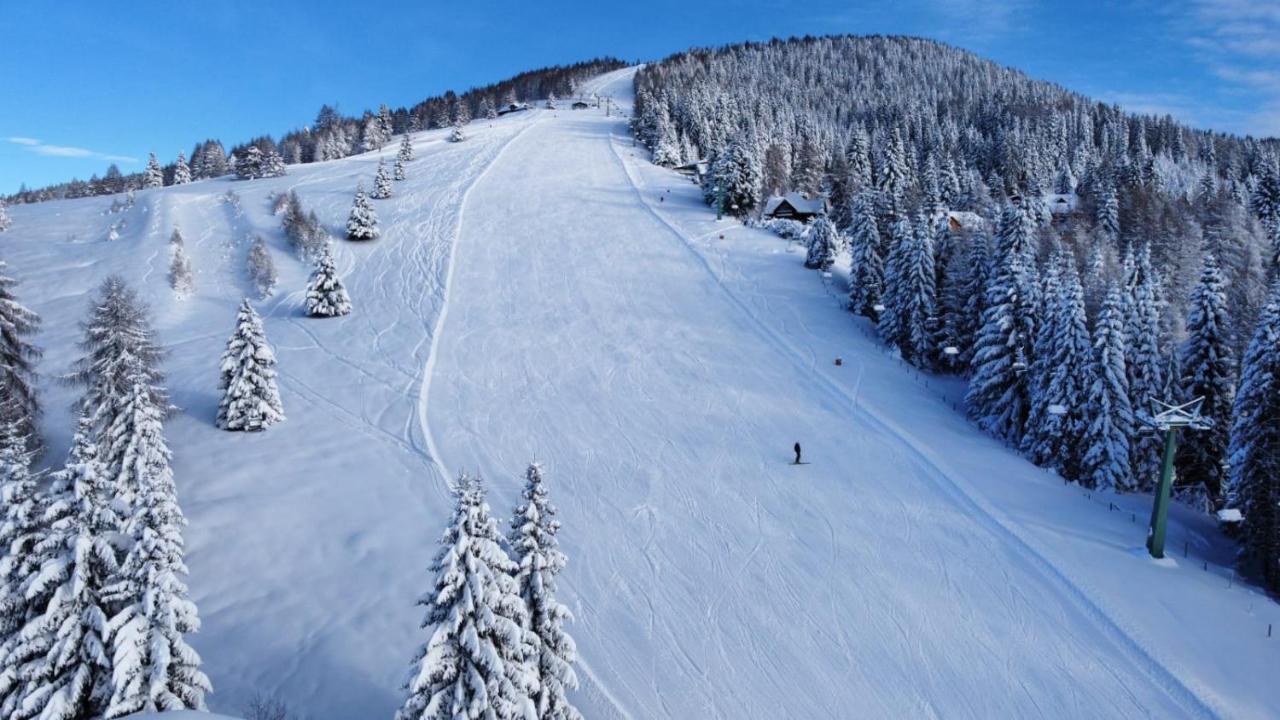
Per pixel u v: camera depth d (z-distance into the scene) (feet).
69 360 150.30
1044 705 64.08
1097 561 82.02
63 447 110.22
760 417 124.67
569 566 85.46
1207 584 78.07
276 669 68.69
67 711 50.60
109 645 52.95
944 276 161.58
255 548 88.89
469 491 49.57
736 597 79.82
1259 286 151.64
